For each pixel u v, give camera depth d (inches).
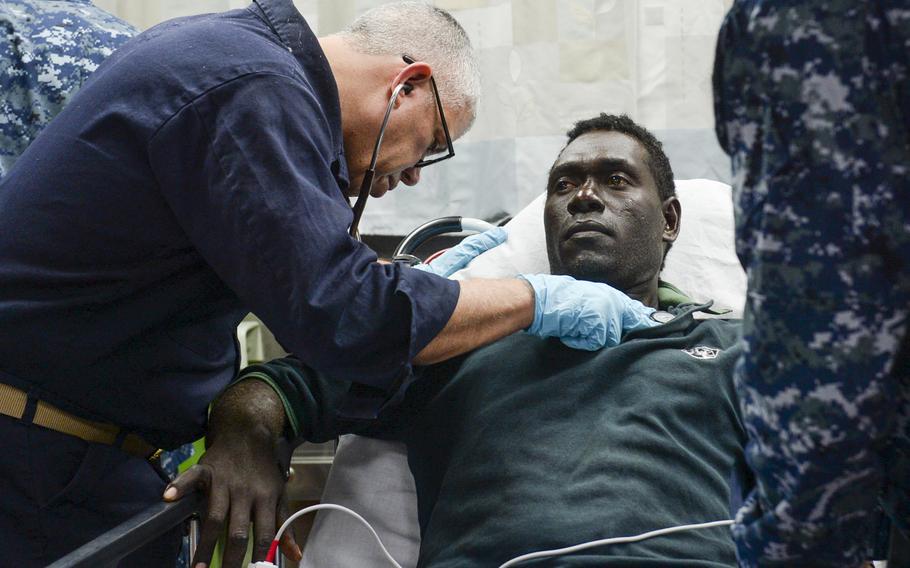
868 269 28.2
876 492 31.2
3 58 64.4
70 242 49.5
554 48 97.8
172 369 53.9
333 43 58.2
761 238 29.5
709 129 98.1
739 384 31.9
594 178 69.9
